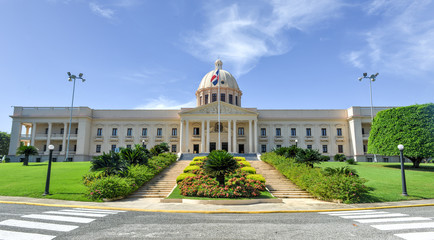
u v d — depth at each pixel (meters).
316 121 56.59
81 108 56.28
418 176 24.98
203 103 60.78
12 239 7.02
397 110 32.41
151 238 7.41
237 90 62.25
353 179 17.08
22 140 56.28
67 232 7.88
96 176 19.56
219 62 65.75
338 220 10.19
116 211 12.46
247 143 55.25
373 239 7.29
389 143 31.73
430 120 29.53
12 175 24.23
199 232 8.15
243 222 9.80
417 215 11.19
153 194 18.95
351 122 54.66
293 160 27.19
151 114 57.78
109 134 56.81
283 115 57.12
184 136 55.25
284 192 19.41
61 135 56.09
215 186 17.84
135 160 25.19
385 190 19.00
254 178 20.55
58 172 26.20
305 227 8.91
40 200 15.11
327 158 39.97
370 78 43.31
